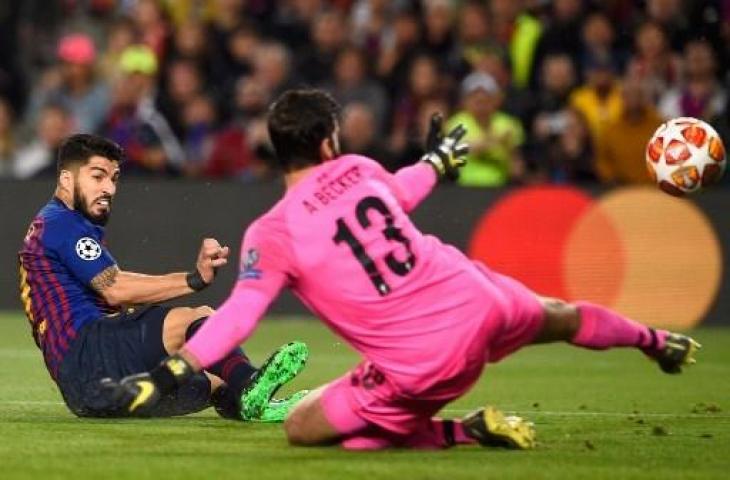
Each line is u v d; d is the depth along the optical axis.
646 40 57.06
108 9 72.12
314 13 65.12
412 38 60.66
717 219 53.06
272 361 25.17
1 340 45.56
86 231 25.91
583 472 20.22
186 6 68.31
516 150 55.06
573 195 53.31
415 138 54.84
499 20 60.84
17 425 25.11
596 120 55.25
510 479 19.55
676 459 21.59
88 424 25.25
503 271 53.16
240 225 53.09
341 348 44.31
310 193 21.33
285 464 20.59
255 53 63.22
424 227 53.09
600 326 22.20
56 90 64.12
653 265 53.31
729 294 53.16
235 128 58.19
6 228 54.34
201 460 20.98
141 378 20.53
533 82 59.19
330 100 21.70
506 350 21.75
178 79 59.62
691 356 22.78
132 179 54.12
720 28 56.19
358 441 21.94
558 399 31.23
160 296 25.64
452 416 28.31
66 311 25.77
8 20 69.38
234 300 20.98
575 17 59.25
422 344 20.94
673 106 55.34
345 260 21.05
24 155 64.38
